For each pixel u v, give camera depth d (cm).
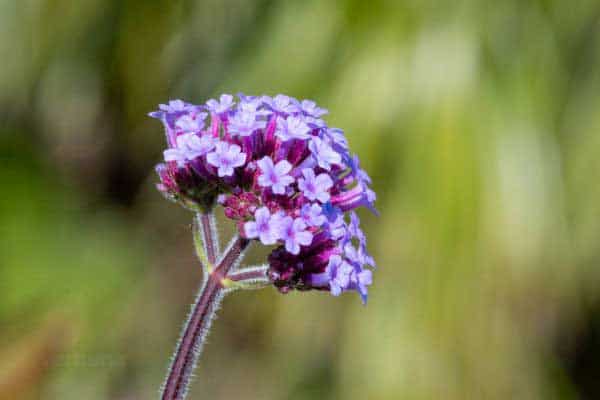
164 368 61
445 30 50
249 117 39
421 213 49
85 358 55
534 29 50
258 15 56
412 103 49
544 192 49
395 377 50
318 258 40
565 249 50
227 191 40
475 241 49
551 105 50
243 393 60
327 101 50
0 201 56
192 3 60
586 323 58
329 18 52
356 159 40
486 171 49
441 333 49
